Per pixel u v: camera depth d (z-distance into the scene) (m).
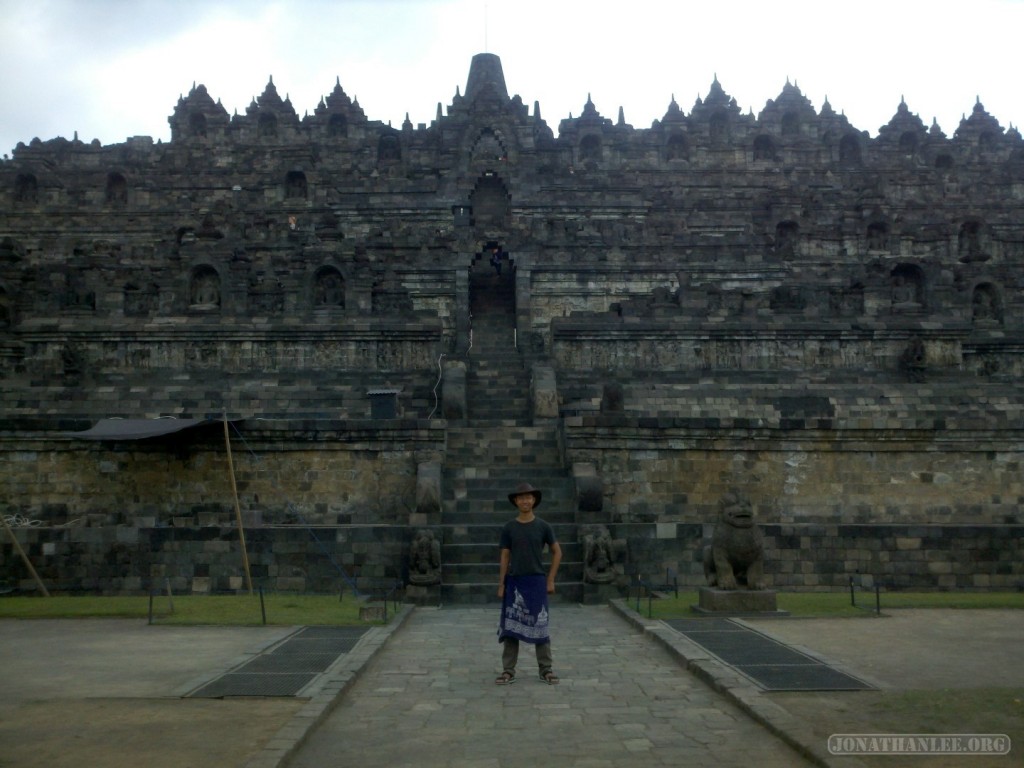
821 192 65.50
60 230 65.50
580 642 19.64
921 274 48.06
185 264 46.41
